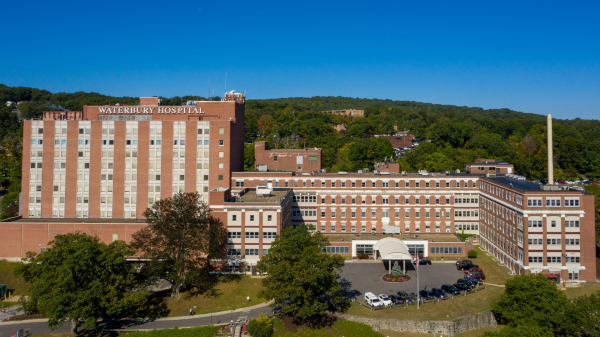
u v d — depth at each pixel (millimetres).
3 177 169625
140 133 105500
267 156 146375
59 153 105375
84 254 64062
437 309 72125
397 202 115500
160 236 78875
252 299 78188
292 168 145625
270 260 71750
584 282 84438
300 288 64625
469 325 68562
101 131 105312
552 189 88188
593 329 57344
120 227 94875
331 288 68375
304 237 72375
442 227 115688
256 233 89562
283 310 66875
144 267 87250
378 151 193375
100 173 105250
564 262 84625
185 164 105875
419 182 115438
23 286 84625
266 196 97875
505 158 196875
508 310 66375
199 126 105750
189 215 80188
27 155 105375
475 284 83125
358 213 116000
